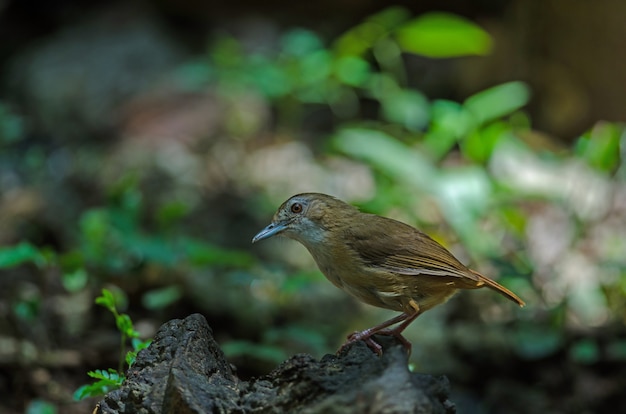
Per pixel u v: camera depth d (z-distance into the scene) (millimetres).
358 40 16344
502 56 17828
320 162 16234
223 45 17609
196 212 13508
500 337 10852
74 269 10109
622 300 11562
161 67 19188
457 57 18078
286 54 17422
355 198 14281
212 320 10969
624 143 13703
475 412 10078
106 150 16500
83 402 8992
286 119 17594
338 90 17062
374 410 4551
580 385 10328
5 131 16203
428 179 12305
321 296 11602
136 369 5613
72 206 13766
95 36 20266
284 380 5227
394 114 16016
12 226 13148
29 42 21516
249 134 17531
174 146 16719
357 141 12797
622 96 16875
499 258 11398
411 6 18562
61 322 10352
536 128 17719
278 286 11500
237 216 13539
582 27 16875
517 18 17609
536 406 10156
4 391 9086
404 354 4812
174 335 5730
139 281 11125
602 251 12844
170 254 10359
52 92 18484
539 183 13898
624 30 16562
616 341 10820
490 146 12844
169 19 20750
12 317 9805
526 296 11695
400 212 13406
